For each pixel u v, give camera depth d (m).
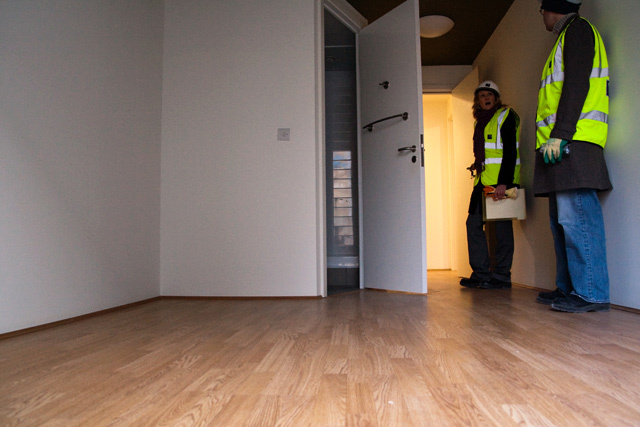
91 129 2.28
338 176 4.19
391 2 3.83
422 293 3.06
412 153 3.19
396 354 1.36
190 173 3.05
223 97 3.08
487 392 0.99
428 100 5.86
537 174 2.27
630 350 1.38
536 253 3.30
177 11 3.16
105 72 2.41
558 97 2.17
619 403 0.92
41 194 1.92
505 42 3.98
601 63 2.11
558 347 1.43
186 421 0.83
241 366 1.24
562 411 0.87
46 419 0.85
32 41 1.88
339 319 2.06
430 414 0.86
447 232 5.82
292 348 1.46
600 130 2.08
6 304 1.72
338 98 4.27
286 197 3.00
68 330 1.84
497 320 1.96
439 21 4.02
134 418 0.85
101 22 2.39
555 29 2.25
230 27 3.12
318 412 0.88
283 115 3.05
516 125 3.28
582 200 2.12
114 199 2.48
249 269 2.97
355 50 3.99
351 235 4.13
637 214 2.10
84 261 2.19
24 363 1.29
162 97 3.10
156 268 2.96
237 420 0.84
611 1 2.30
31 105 1.87
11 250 1.75
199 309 2.46
